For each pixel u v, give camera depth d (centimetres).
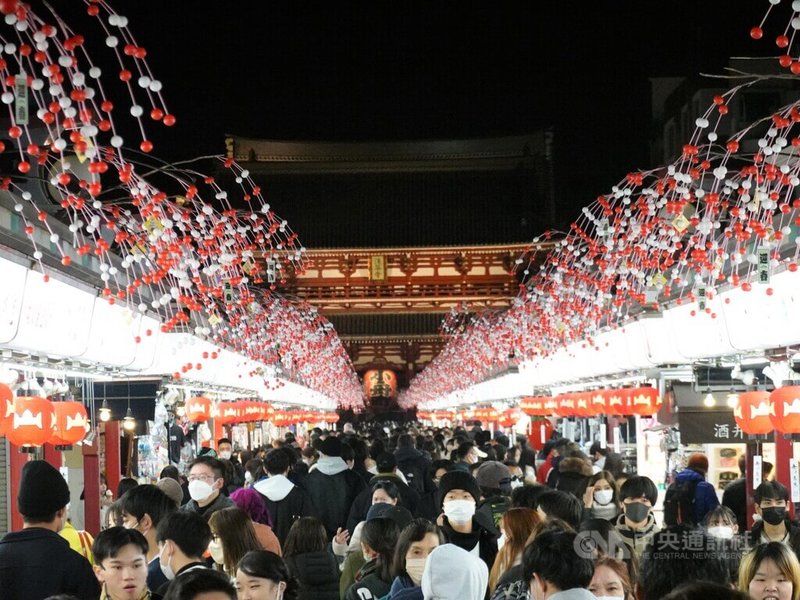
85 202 1605
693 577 767
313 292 7350
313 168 7819
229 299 2083
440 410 7188
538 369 3127
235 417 3025
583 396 2645
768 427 1548
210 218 2084
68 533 1232
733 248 1852
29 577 845
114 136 1070
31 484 875
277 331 3123
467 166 7806
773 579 835
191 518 934
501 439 2722
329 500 1619
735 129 4006
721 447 2206
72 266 1531
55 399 1836
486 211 7481
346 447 1873
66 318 1455
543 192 7375
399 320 8169
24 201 1588
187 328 2103
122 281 1817
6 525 1816
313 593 1177
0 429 1285
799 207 1364
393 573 1019
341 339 8119
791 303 1385
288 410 4978
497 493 1484
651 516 1147
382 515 1212
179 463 2655
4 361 1495
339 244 7219
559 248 2630
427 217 7456
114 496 2195
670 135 4922
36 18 981
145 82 1045
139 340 1706
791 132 3444
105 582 834
